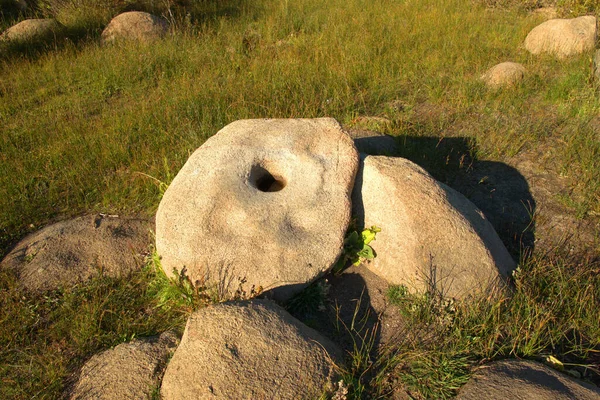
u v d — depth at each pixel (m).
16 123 7.14
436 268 3.66
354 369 3.24
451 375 3.15
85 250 4.64
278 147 4.40
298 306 3.74
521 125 6.22
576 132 5.80
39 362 3.62
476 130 6.22
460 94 7.00
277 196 4.06
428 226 3.74
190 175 4.31
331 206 3.96
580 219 4.71
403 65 7.97
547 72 7.62
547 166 5.48
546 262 4.13
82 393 3.29
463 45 8.53
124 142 6.27
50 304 4.15
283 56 8.40
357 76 7.58
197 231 3.90
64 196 5.60
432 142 6.08
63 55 9.38
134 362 3.38
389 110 6.81
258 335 3.02
